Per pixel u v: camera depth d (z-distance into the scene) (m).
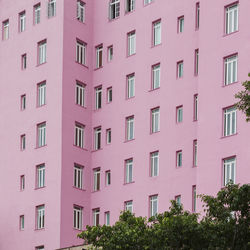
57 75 89.25
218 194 60.28
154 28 86.56
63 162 87.56
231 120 77.44
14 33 94.12
